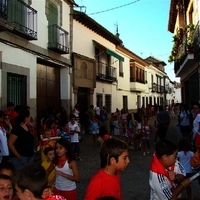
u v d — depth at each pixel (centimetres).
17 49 1103
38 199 216
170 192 315
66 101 1600
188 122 1315
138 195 630
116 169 286
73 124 1016
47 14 1363
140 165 927
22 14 1111
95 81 1991
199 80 1351
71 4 1648
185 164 523
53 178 413
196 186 622
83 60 1798
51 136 716
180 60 1716
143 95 3853
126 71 2984
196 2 1355
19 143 585
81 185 711
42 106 1386
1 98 994
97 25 1927
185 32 1455
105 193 282
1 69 997
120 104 2742
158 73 5016
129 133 1260
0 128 668
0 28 930
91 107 1730
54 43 1370
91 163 963
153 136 1689
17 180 220
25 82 1173
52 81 1511
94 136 1335
